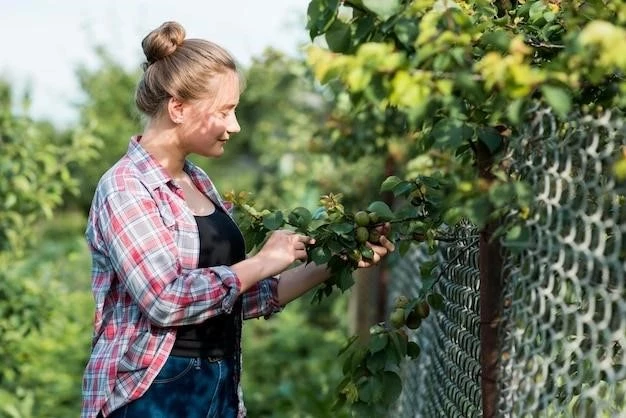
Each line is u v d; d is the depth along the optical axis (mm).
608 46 2148
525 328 2861
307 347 13906
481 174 3002
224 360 3785
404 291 7508
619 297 2326
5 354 8125
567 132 2668
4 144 8117
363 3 2678
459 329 4055
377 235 3531
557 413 2645
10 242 8195
